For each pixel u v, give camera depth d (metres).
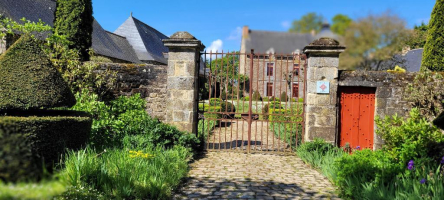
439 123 4.40
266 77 19.78
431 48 7.84
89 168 3.73
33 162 1.54
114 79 7.21
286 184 4.48
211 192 4.05
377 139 6.42
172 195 3.88
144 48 29.55
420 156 4.12
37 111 4.91
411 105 6.39
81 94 6.72
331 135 6.37
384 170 3.85
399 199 3.25
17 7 16.31
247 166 5.56
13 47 4.65
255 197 3.88
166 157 5.01
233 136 9.45
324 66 6.38
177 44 6.61
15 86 4.42
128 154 4.62
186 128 6.66
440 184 3.27
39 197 1.41
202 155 6.44
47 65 4.73
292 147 7.31
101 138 5.40
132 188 3.68
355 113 6.56
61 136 3.98
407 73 6.45
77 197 3.10
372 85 6.42
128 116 6.18
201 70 28.66
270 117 11.74
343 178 3.98
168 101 6.73
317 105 6.39
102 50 21.88
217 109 12.14
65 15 7.95
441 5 7.71
